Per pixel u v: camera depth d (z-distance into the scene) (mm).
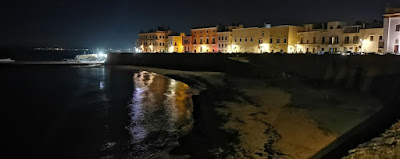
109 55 105438
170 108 25203
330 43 58312
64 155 14828
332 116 19750
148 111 24219
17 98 32438
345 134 16016
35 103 29047
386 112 19719
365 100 24484
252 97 28141
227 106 24391
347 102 24062
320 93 28797
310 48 62844
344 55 35156
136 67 82250
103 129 19172
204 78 47062
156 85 41906
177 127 19172
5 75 63438
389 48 45406
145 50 117000
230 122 19453
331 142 15016
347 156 12461
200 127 18656
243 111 22391
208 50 89812
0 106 27516
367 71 32625
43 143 16578
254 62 48531
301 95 28078
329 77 36406
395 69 30297
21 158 14477
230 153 14320
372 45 51125
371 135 15164
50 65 95750
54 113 24281
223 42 84438
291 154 13883
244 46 77312
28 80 52844
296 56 41594
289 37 65375
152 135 17656
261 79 41844
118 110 24891
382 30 49438
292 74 40656
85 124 20578
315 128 17391
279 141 15594
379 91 27266
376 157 11641
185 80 46812
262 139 16000
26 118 22641
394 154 11445
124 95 33156
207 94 31453
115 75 60406
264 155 13922
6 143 16641
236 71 49750
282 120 19453
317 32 61125
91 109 25547
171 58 76438
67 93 35938
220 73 55031
